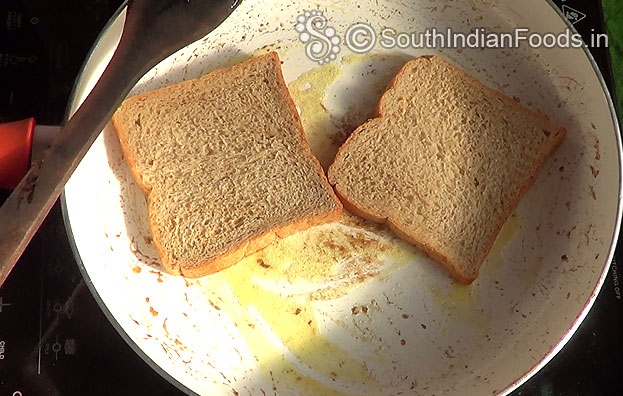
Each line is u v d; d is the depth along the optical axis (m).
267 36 0.52
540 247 0.49
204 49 0.51
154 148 0.48
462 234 0.48
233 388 0.46
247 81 0.50
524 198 0.50
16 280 0.45
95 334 0.45
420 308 0.48
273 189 0.48
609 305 0.46
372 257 0.48
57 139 0.42
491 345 0.47
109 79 0.43
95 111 0.42
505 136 0.49
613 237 0.45
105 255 0.47
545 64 0.51
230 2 0.44
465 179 0.49
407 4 0.52
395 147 0.49
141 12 0.44
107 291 0.46
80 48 0.50
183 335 0.46
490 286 0.48
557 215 0.49
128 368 0.44
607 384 0.45
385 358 0.47
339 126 0.51
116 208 0.48
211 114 0.49
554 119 0.50
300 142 0.49
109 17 0.50
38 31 0.50
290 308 0.47
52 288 0.45
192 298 0.47
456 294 0.48
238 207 0.48
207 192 0.48
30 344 0.44
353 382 0.46
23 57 0.49
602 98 0.47
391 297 0.48
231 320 0.47
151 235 0.48
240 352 0.46
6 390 0.43
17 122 0.45
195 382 0.45
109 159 0.49
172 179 0.48
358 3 0.52
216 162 0.48
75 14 0.50
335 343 0.47
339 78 0.51
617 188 0.46
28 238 0.41
